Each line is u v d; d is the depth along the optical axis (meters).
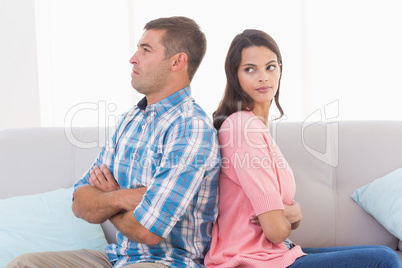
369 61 3.62
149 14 3.71
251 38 1.60
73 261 1.46
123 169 1.56
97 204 1.45
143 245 1.46
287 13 3.70
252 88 1.61
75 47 3.69
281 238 1.41
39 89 3.49
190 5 3.71
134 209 1.40
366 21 3.62
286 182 1.57
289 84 3.72
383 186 1.84
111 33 3.71
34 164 1.95
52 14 3.65
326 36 3.68
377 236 1.88
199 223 1.48
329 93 3.68
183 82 1.57
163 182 1.38
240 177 1.46
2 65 3.24
